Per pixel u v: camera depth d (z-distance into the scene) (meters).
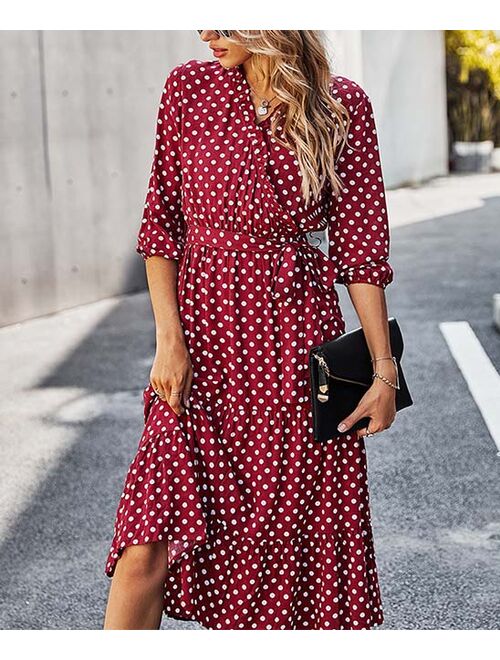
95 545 4.04
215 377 2.49
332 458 2.53
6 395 6.36
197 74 2.48
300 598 2.60
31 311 8.86
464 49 23.00
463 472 4.74
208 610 2.57
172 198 2.56
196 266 2.48
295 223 2.45
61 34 9.11
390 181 19.17
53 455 5.19
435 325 7.99
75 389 6.46
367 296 2.52
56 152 9.10
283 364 2.47
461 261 10.97
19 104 8.70
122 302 9.54
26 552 3.98
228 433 2.48
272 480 2.50
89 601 3.54
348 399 2.48
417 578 3.61
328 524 2.55
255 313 2.46
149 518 2.37
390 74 18.88
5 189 8.59
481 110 23.48
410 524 4.13
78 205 9.35
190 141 2.46
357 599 2.58
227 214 2.43
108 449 5.26
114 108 9.70
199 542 2.40
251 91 2.43
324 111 2.43
